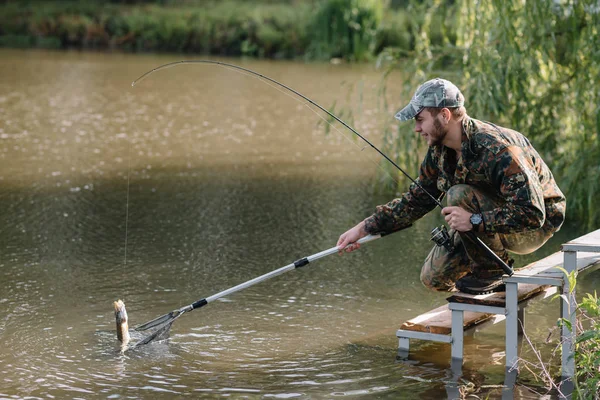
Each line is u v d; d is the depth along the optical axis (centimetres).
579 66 777
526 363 450
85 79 1831
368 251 687
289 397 408
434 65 838
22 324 511
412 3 878
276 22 2680
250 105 1532
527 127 804
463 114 431
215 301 564
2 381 425
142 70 2044
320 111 1457
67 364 450
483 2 791
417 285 600
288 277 618
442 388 418
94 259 650
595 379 387
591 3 743
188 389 417
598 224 757
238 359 460
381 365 450
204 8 2944
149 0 3231
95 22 2778
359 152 1116
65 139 1162
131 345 480
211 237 715
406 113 434
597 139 745
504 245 451
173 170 988
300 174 980
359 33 2470
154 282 598
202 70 2105
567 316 427
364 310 547
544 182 442
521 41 780
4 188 877
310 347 479
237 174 973
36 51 2470
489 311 440
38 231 724
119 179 933
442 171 447
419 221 788
